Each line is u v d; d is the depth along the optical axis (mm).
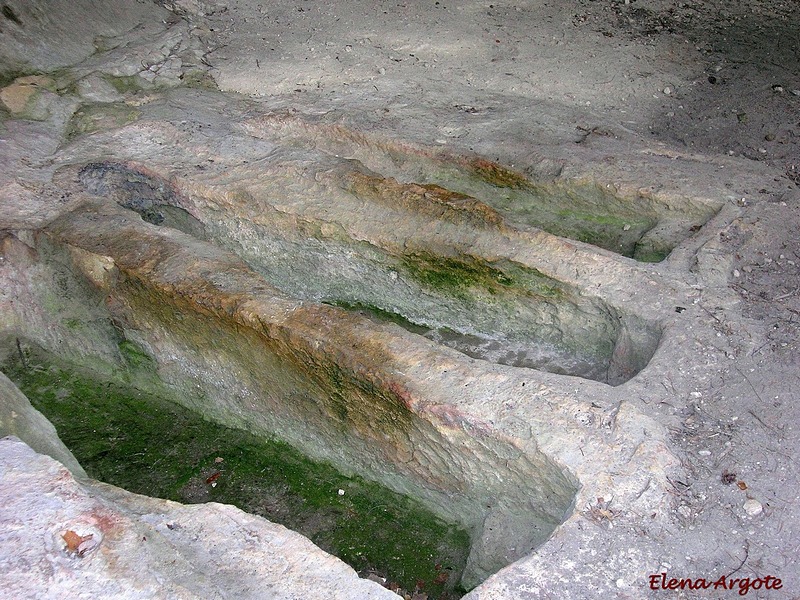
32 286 4809
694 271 4270
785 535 2910
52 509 2572
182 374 4598
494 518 3557
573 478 3127
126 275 4461
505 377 3580
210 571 2756
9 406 3660
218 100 6375
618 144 5586
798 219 4699
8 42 6180
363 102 6242
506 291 4516
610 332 4242
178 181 5297
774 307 4027
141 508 3055
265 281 4320
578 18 7852
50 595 2346
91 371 4898
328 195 5074
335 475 4168
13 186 5098
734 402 3469
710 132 6062
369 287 5039
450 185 5457
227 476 4242
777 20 7848
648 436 3244
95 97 6180
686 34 7555
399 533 3838
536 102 6293
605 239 5066
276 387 4203
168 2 7812
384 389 3648
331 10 7941
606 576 2775
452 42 7273
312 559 2842
